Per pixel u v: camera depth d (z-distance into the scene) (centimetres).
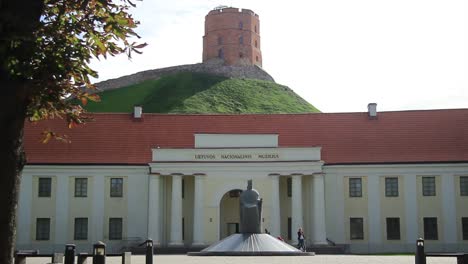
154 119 7044
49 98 1518
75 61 1494
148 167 6412
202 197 6169
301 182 6266
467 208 6309
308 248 5950
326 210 6394
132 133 6838
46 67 1419
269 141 6316
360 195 6419
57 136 1761
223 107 12775
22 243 6225
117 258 4241
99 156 6494
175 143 6769
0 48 1310
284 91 14525
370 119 6981
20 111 1388
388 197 6391
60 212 6312
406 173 6406
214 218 6166
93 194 6366
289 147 6219
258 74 14775
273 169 6219
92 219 6331
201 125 6994
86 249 6278
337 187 6419
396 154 6512
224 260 3284
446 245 6269
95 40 1531
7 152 1366
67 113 1658
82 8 1448
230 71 14475
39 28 1381
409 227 6331
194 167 6209
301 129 6931
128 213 6362
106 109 12581
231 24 14662
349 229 6372
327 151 6619
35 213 6297
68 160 6406
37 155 6419
